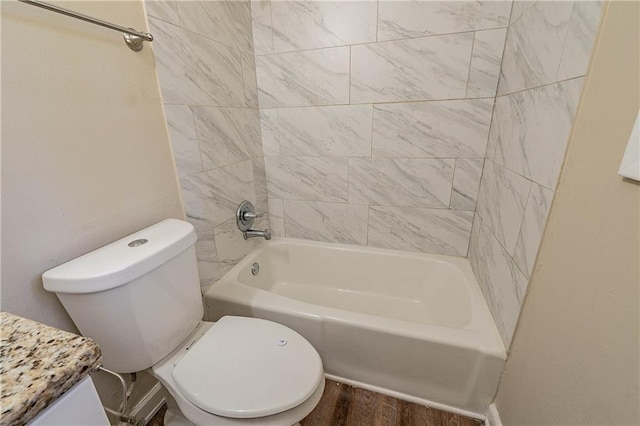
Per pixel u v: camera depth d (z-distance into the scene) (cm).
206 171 128
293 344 94
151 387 112
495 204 118
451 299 144
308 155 166
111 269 72
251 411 73
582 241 62
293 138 165
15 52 65
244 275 157
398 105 141
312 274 184
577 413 59
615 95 54
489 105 129
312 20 140
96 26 81
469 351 101
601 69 58
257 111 164
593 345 56
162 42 100
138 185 98
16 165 67
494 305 111
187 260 95
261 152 172
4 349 40
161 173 107
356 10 132
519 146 97
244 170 156
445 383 110
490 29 119
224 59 132
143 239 88
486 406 108
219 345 93
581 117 64
